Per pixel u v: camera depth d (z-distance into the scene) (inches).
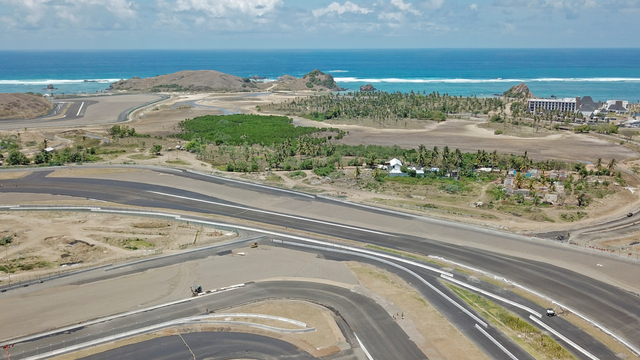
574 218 5551.2
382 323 3373.5
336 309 3558.1
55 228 5162.4
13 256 4495.6
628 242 4852.4
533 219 5546.3
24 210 5664.4
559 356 3024.1
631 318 3464.6
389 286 3944.4
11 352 3021.7
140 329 3255.4
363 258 4515.3
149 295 3774.6
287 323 3351.4
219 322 3363.7
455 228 5255.9
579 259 4439.0
